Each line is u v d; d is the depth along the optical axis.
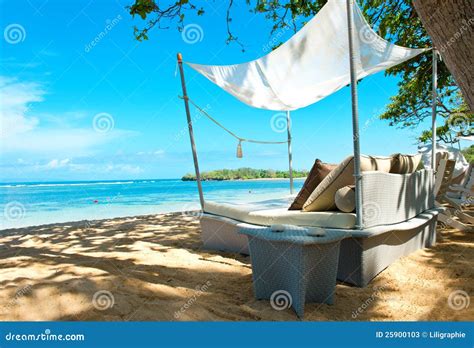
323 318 2.49
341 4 3.74
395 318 2.52
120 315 2.28
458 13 1.63
